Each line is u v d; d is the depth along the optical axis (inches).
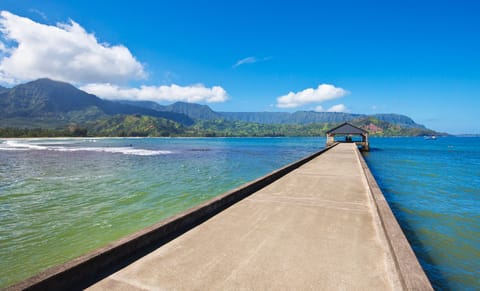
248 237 161.0
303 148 2496.3
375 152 1850.4
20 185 599.8
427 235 278.5
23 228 324.2
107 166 973.2
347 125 1723.7
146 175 754.8
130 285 108.0
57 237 297.0
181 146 2778.1
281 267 123.3
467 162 1151.0
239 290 104.8
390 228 159.2
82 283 109.3
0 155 1425.9
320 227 178.9
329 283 110.0
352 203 244.2
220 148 2429.9
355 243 151.3
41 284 95.9
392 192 503.5
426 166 981.8
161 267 123.3
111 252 125.1
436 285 185.3
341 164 567.8
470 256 229.0
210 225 183.0
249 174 780.6
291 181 361.1
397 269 120.2
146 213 386.0
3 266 235.5
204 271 119.6
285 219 196.4
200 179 685.3
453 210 375.6
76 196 490.9
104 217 366.9
